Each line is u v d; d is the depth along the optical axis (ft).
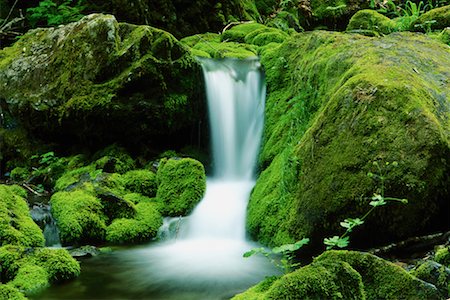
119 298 11.34
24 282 11.64
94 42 19.38
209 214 16.39
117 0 26.99
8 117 21.83
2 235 13.34
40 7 26.68
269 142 18.15
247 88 20.81
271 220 14.51
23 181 19.53
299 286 8.33
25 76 20.75
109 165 18.56
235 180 19.65
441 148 11.90
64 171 19.31
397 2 36.09
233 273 12.78
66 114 19.26
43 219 15.24
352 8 36.24
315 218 12.99
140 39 19.01
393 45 16.69
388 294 8.86
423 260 11.34
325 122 13.89
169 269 13.15
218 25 30.83
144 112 19.07
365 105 13.16
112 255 14.35
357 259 9.24
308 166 13.82
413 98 12.75
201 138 20.80
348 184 12.56
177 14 28.99
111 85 18.84
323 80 16.76
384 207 12.09
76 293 11.61
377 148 12.50
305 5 35.88
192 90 19.90
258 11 35.83
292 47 20.26
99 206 16.05
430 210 12.08
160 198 17.29
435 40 18.16
